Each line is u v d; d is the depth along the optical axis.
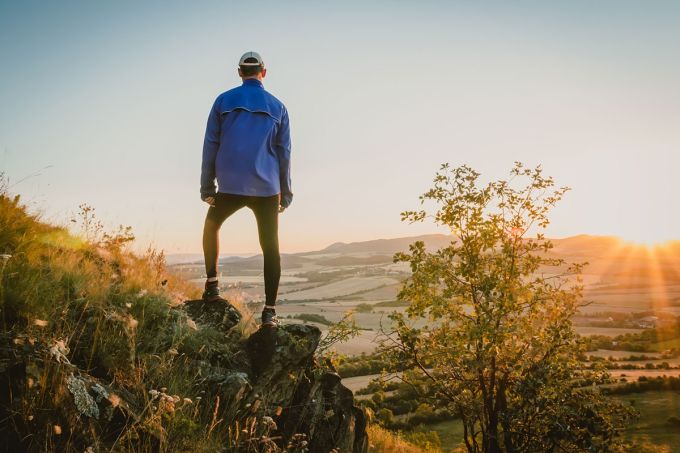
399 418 47.88
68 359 2.72
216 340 3.73
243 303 4.78
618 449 9.46
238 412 3.29
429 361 10.29
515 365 9.85
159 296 3.88
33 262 3.39
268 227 3.91
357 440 4.78
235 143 3.78
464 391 10.41
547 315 10.46
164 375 3.08
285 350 3.83
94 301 3.26
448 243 10.59
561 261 10.51
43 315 2.80
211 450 2.75
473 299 10.34
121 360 2.94
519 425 9.76
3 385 2.30
